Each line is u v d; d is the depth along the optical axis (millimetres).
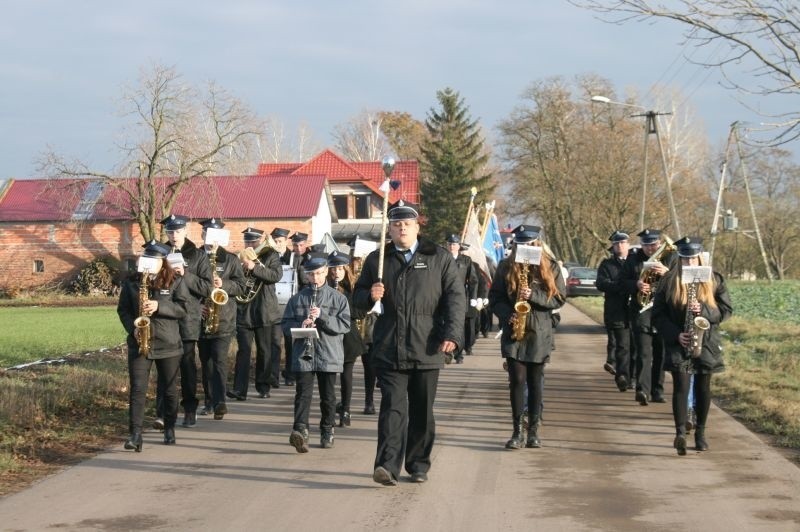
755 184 75812
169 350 9539
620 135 66875
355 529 6637
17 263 57281
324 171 68125
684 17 13227
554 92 72562
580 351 19562
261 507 7281
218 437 10320
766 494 7590
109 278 52719
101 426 10758
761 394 12398
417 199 73312
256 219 56531
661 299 9320
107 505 7375
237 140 51250
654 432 10391
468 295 18625
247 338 13125
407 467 8086
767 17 13016
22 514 7121
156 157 49688
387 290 7941
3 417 10398
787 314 31484
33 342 21703
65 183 51438
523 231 9656
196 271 10656
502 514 7008
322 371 9523
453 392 13508
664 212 65562
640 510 7109
